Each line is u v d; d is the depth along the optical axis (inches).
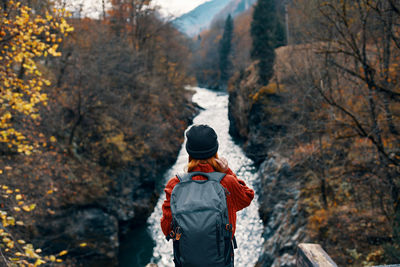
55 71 687.7
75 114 718.5
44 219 519.2
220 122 1621.6
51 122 636.7
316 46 392.2
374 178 394.6
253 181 861.2
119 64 836.6
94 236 590.6
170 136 1145.4
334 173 508.7
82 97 698.8
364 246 412.2
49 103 631.2
